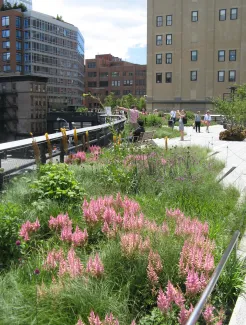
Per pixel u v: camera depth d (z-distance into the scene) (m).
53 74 130.12
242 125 29.75
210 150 16.59
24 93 91.00
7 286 3.76
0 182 6.84
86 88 156.88
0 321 3.06
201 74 73.50
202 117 55.28
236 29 71.06
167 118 45.19
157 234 4.77
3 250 4.44
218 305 3.83
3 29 117.06
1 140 93.19
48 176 6.62
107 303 3.45
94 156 10.39
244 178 10.16
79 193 6.44
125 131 12.62
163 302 3.45
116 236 4.95
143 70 147.12
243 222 6.05
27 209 5.73
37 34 121.38
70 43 137.25
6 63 117.69
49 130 96.56
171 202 6.93
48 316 3.23
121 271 4.09
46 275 4.02
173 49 74.81
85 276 3.86
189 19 73.44
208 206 6.77
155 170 8.66
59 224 5.29
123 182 7.69
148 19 76.00
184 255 4.16
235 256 4.40
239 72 71.38
